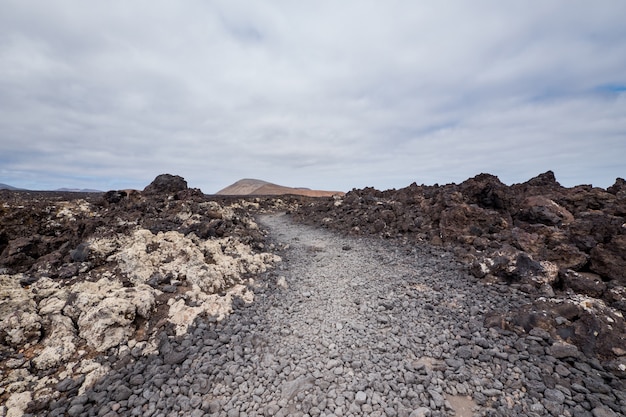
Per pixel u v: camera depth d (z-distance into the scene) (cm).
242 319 1116
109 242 1384
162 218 2019
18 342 823
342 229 2806
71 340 861
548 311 928
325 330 1036
